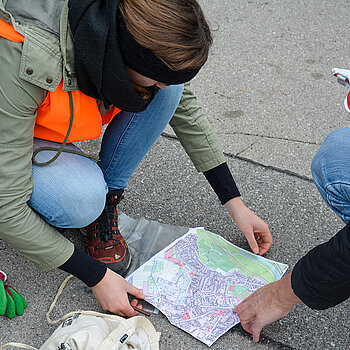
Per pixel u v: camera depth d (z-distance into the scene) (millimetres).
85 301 1550
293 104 2510
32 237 1293
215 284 1596
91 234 1646
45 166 1400
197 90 2562
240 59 2811
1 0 1149
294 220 1886
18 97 1161
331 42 3018
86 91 1231
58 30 1153
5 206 1240
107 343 1294
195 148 1629
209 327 1479
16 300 1482
